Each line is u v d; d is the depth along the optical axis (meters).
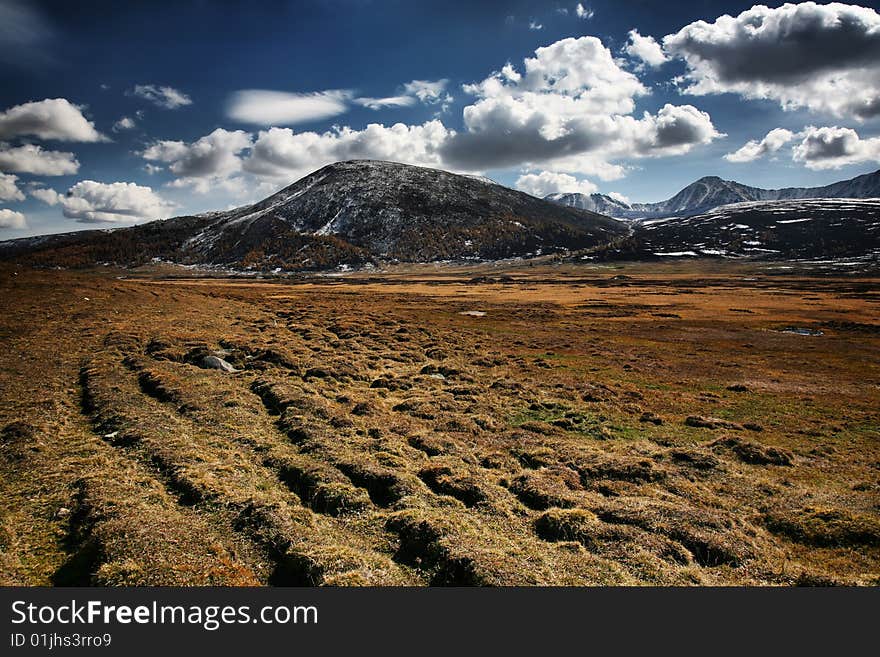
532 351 60.41
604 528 17.09
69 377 31.69
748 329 80.69
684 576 14.69
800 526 18.73
